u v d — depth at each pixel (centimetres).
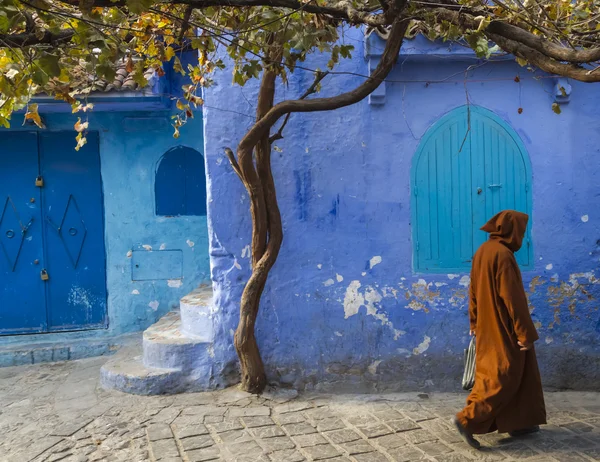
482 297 393
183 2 310
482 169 512
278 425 431
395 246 510
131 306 664
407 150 509
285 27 345
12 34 289
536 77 498
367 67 503
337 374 509
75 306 658
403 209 510
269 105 469
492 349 386
